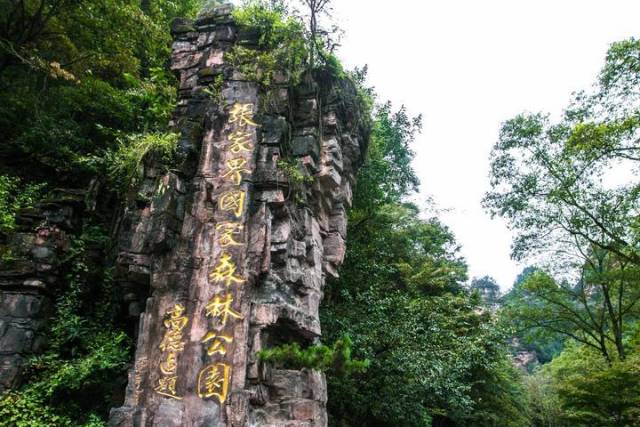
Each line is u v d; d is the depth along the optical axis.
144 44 12.38
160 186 5.71
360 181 12.16
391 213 14.70
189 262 5.43
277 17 6.96
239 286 5.20
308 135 6.73
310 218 6.51
